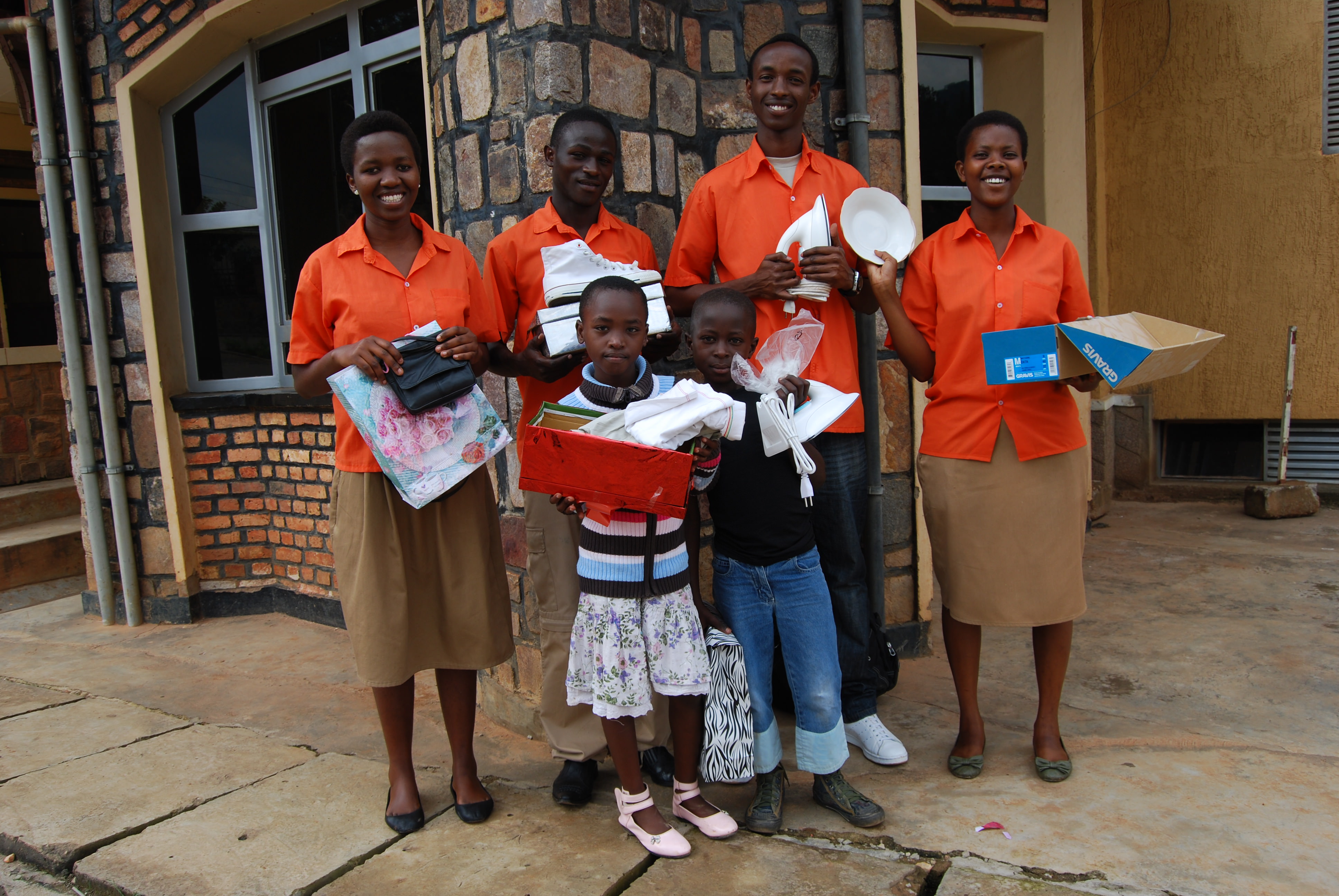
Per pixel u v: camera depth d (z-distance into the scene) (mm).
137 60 4430
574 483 2154
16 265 6277
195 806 2615
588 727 2641
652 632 2275
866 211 2627
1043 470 2502
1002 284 2502
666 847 2266
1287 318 5664
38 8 4539
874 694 2871
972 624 2568
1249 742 2783
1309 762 2637
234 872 2260
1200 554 4840
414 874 2238
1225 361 5898
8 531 5633
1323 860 2141
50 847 2389
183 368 4785
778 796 2404
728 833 2330
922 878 2150
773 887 2131
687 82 3240
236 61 4676
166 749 3047
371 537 2336
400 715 2453
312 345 2418
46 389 6344
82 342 4652
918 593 3689
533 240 2648
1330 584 4242
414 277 2371
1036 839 2271
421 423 2262
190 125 4777
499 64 2934
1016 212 2574
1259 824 2301
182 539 4660
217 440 4695
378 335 2326
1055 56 4855
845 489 2809
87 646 4375
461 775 2529
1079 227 5070
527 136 2859
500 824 2480
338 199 4523
